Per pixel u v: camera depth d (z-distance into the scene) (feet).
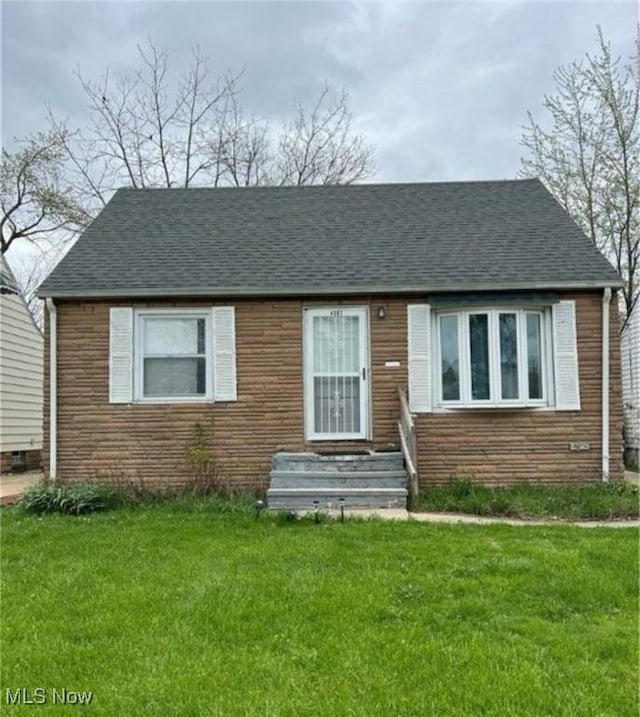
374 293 33.47
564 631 13.64
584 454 33.30
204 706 10.34
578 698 10.63
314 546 20.66
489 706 10.39
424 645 12.69
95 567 18.40
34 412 51.31
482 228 37.96
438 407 33.68
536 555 19.29
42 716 10.13
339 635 13.24
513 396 33.17
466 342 33.47
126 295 32.99
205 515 26.86
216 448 33.58
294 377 33.81
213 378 33.78
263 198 42.63
